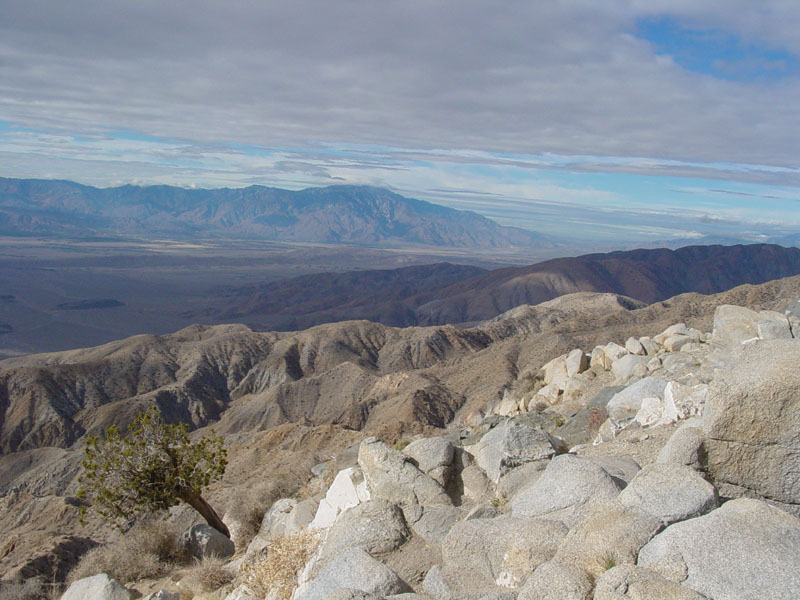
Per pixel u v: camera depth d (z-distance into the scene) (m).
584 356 23.25
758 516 5.82
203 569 11.77
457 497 10.01
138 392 139.50
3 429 118.75
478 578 6.94
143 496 16.91
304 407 113.88
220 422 121.62
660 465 6.96
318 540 9.63
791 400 6.84
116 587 11.69
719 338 18.88
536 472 9.62
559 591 5.53
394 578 6.83
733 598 5.08
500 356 91.38
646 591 5.07
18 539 23.34
